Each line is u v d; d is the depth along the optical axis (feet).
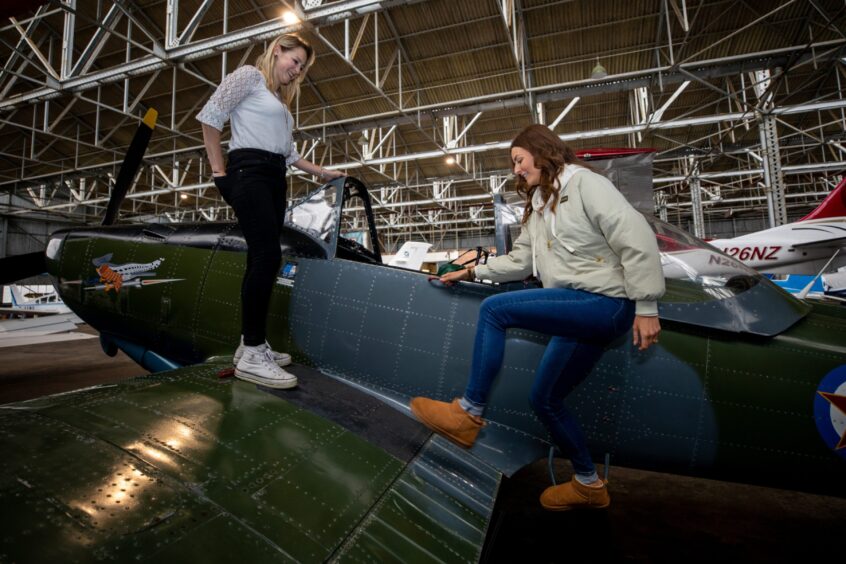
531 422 4.97
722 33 25.22
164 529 2.24
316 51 27.50
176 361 7.16
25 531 2.00
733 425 4.64
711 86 26.61
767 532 6.01
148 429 3.22
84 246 8.16
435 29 25.72
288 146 4.91
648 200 12.38
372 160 36.86
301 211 6.34
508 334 5.12
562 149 3.83
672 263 4.89
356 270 5.76
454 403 3.91
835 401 4.46
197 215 69.62
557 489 4.65
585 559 5.26
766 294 4.83
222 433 3.43
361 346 5.56
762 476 4.76
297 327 5.93
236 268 6.51
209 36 26.37
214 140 4.48
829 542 5.75
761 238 24.80
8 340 21.17
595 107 34.83
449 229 83.10
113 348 8.18
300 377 5.21
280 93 4.93
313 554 2.47
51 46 27.12
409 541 2.99
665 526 6.15
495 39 26.37
